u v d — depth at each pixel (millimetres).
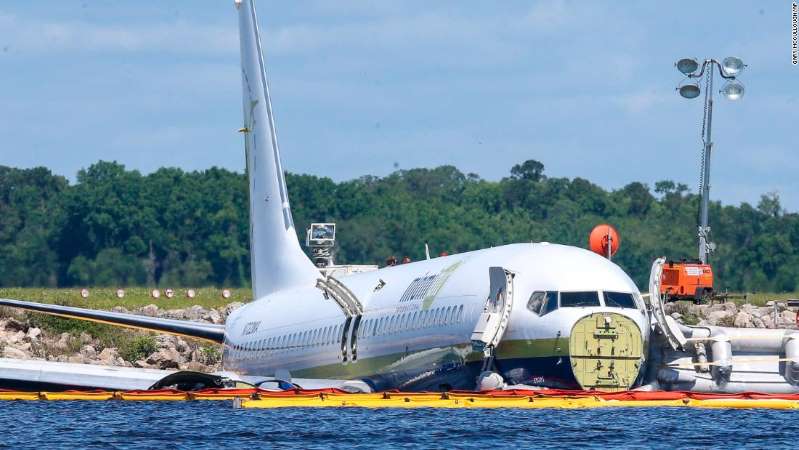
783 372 157250
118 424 126688
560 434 117375
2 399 149625
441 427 122188
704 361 155250
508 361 149875
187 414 134875
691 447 109812
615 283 149750
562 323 146000
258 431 120625
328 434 118188
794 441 113062
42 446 112688
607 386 146375
